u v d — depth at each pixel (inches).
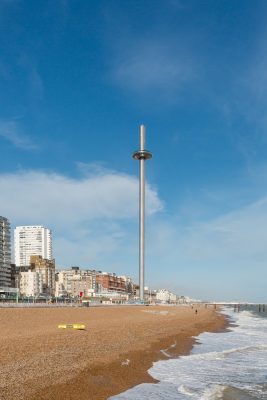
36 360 1047.6
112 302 7564.0
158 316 3902.6
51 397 795.4
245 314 7381.9
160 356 1472.7
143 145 7721.5
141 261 7258.9
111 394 919.0
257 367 1366.9
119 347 1459.2
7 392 765.3
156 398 912.9
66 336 1572.3
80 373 984.9
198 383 1086.4
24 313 2984.7
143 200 7440.9
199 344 2022.6
